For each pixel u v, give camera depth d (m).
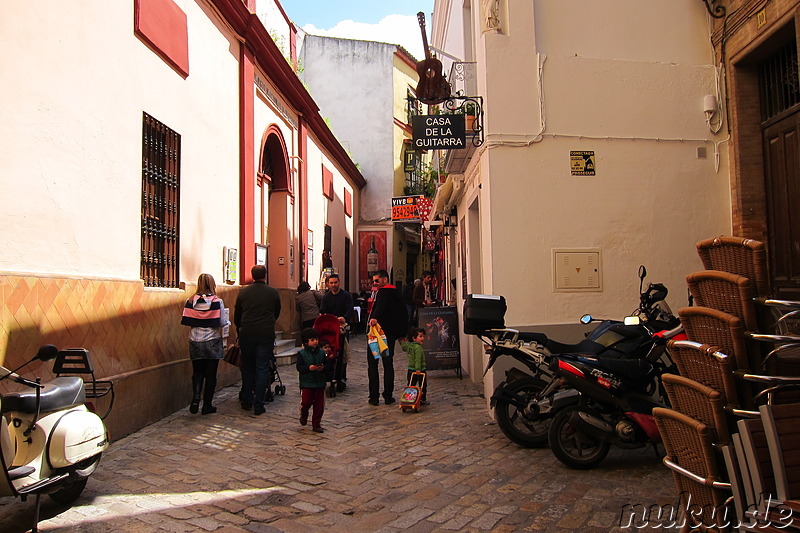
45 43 5.48
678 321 5.71
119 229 6.67
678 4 7.68
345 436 6.69
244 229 10.76
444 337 10.60
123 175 6.76
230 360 8.13
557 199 7.23
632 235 7.29
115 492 4.80
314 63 24.86
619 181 7.34
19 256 5.15
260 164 12.07
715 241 3.20
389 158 24.66
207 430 6.86
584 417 5.14
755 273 2.97
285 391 9.18
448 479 5.14
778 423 2.74
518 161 7.22
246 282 10.76
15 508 4.43
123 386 6.49
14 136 5.10
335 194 20.11
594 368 5.25
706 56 7.66
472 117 8.09
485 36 7.34
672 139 7.46
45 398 4.16
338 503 4.68
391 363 8.48
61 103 5.69
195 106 8.80
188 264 8.50
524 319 7.08
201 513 4.40
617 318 7.16
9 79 5.05
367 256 24.19
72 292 5.70
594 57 7.49
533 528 4.03
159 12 7.56
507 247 7.13
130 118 6.93
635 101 7.45
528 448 5.95
